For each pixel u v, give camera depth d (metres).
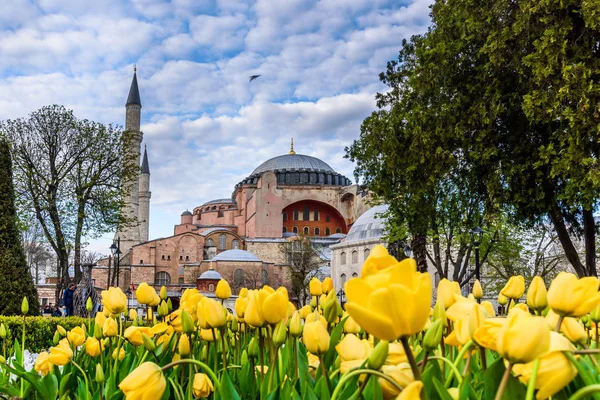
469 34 17.44
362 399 1.67
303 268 68.31
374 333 1.08
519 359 1.15
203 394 2.02
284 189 95.31
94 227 32.91
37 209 30.92
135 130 84.19
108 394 2.29
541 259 31.20
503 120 17.56
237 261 79.50
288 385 1.89
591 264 17.03
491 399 1.40
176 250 85.06
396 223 22.53
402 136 20.12
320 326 1.77
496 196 17.92
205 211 113.94
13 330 9.55
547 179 16.64
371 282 1.11
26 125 31.31
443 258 39.31
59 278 33.47
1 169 13.71
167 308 3.30
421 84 18.67
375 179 22.47
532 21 15.44
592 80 13.66
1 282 12.78
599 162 13.87
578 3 14.13
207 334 2.53
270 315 1.99
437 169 18.30
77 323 10.59
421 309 1.05
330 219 98.12
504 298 3.19
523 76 16.34
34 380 2.40
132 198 90.38
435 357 1.61
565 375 1.24
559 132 14.79
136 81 86.56
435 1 20.59
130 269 82.56
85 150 32.28
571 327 1.72
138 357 2.75
